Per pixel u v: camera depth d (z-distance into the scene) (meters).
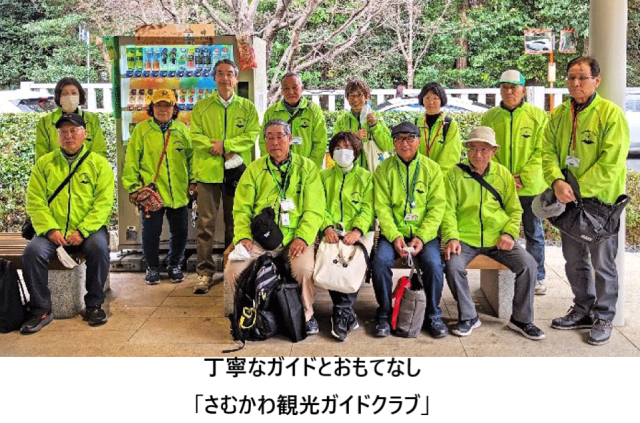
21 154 7.77
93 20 13.67
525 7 14.34
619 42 4.21
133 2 11.28
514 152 4.84
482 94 9.79
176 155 5.39
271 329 4.19
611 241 4.05
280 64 10.24
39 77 14.07
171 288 5.38
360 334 4.31
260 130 5.40
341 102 13.27
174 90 5.84
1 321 4.40
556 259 6.27
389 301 4.28
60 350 4.09
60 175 4.55
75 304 4.74
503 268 4.39
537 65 14.03
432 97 4.81
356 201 4.39
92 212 4.57
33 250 4.44
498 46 14.24
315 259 4.25
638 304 4.84
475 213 4.32
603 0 4.19
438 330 4.23
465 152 7.88
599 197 3.99
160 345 4.16
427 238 4.24
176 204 5.42
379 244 4.32
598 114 3.94
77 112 5.09
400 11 13.41
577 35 13.86
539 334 4.18
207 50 5.80
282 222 4.29
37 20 15.07
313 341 4.20
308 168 4.38
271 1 12.99
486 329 4.38
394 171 4.36
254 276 4.16
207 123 5.28
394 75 14.42
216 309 4.84
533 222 5.01
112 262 5.86
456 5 14.26
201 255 5.29
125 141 5.89
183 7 11.45
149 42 5.81
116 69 5.83
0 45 14.85
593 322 4.23
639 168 10.64
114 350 4.08
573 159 4.00
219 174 5.24
